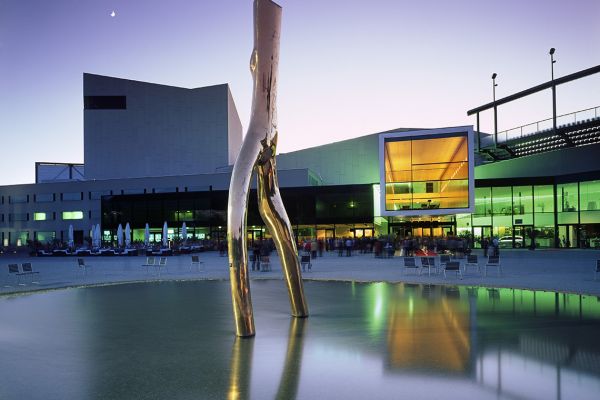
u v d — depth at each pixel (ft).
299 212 173.88
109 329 32.19
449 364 23.31
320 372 22.25
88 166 266.16
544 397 18.94
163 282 63.05
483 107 161.79
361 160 223.30
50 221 237.25
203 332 30.96
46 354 25.90
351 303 42.45
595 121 125.08
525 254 121.80
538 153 162.30
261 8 32.32
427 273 71.72
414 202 139.13
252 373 22.18
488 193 155.94
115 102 267.39
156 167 265.75
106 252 142.92
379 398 18.99
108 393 19.88
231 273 29.78
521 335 29.27
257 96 32.60
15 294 50.85
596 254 119.96
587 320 34.01
